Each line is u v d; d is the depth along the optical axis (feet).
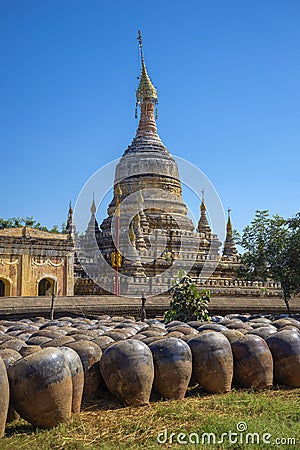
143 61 184.24
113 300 115.03
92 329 52.19
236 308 124.06
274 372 43.55
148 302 116.26
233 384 43.01
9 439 30.37
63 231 197.98
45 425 32.01
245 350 42.11
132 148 170.30
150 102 179.63
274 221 113.80
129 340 38.17
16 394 31.65
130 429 31.45
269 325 54.70
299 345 43.52
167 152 170.91
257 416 33.60
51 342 41.86
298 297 139.03
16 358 36.06
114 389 36.99
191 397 39.55
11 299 107.86
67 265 140.87
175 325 56.44
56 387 31.94
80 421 32.86
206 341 40.96
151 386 37.47
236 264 157.79
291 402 37.35
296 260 108.99
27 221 233.35
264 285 146.00
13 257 134.10
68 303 110.11
